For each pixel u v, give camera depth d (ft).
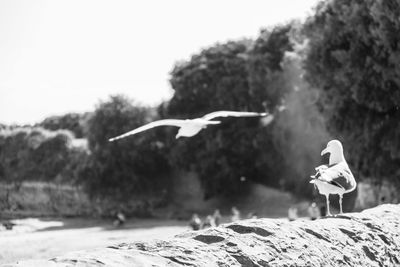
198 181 231.50
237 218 140.87
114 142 229.86
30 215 237.25
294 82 189.88
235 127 216.74
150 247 18.92
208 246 19.70
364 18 116.57
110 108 232.94
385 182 125.29
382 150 119.03
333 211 154.81
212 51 236.84
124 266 16.35
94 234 146.92
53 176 242.58
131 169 229.86
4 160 254.47
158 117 240.32
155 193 231.09
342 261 23.63
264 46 216.95
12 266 15.34
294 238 22.35
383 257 26.76
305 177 190.70
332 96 123.65
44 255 98.53
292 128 191.83
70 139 248.32
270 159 206.59
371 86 116.78
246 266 19.43
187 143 221.66
